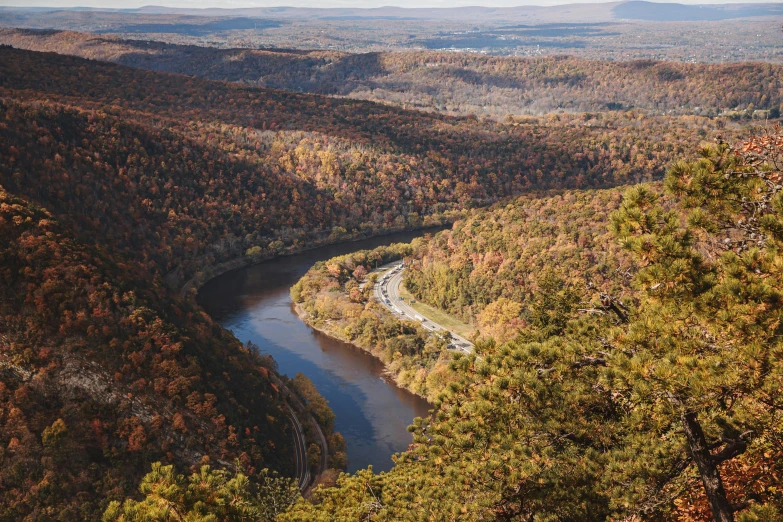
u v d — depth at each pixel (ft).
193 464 276.21
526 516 78.23
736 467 74.02
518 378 80.89
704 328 71.31
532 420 81.20
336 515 113.39
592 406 80.74
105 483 258.37
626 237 74.54
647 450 70.95
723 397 64.64
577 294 100.42
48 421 271.69
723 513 64.49
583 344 82.48
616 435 78.07
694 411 64.54
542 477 76.28
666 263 71.26
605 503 72.79
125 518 77.46
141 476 267.80
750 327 64.49
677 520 74.28
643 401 70.13
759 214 74.69
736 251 74.74
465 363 92.73
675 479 72.84
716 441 68.80
